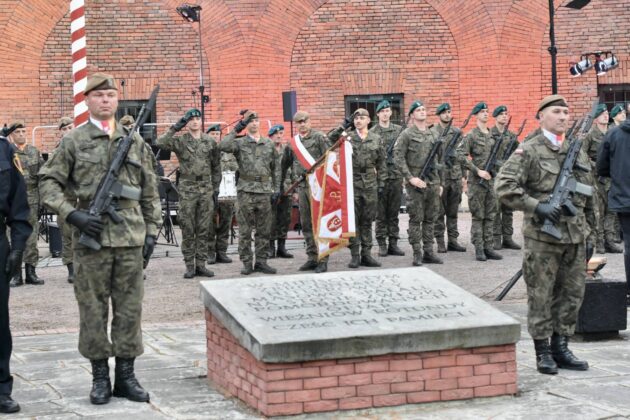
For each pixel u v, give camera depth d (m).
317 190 14.46
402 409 7.05
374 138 15.41
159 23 24.52
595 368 8.35
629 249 10.86
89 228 7.21
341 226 14.32
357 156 15.23
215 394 7.63
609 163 10.98
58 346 9.91
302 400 6.83
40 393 7.79
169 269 15.88
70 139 7.45
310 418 6.85
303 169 15.18
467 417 6.89
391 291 7.82
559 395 7.42
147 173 7.68
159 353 9.36
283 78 24.80
